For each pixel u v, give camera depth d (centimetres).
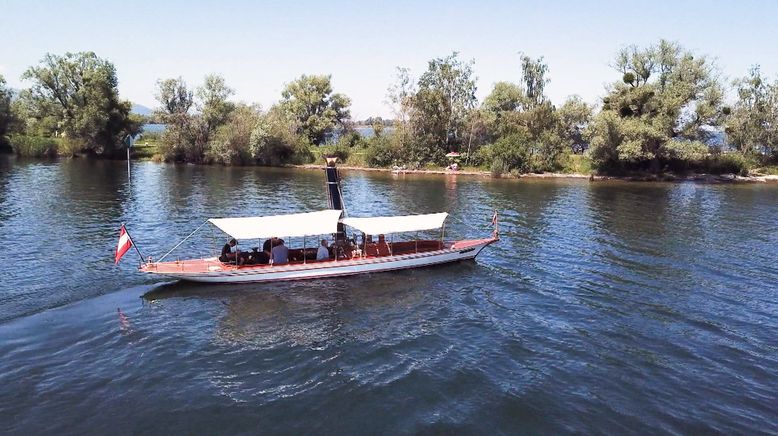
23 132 10456
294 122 10812
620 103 8094
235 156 9438
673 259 3209
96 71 9550
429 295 2534
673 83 8181
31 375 1689
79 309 2245
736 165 8425
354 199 5522
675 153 7888
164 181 6606
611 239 3738
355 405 1560
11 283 2494
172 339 1988
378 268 2853
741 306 2416
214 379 1703
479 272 2912
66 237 3372
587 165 8775
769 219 4584
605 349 1961
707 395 1645
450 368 1795
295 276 2700
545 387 1675
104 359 1816
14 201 4647
